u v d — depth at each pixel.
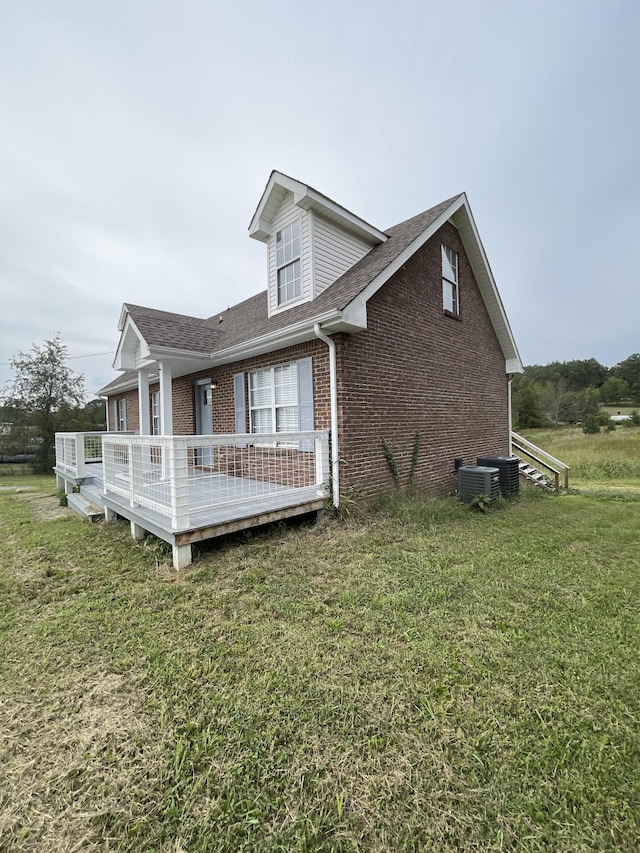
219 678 2.54
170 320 9.37
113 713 2.25
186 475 4.63
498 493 7.97
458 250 9.80
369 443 6.89
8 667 2.73
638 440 21.78
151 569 4.52
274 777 1.81
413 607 3.45
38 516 7.99
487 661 2.66
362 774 1.82
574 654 2.73
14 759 1.95
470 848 1.51
